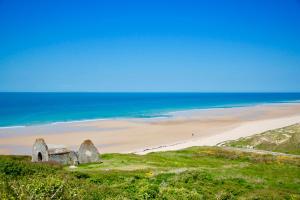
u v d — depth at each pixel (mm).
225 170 36031
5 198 11281
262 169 39719
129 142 80375
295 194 25359
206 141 80188
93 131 97188
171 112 164125
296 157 48406
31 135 89062
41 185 13055
